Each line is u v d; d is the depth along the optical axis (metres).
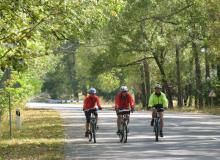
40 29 31.39
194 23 122.25
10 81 48.91
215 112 106.50
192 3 122.62
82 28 33.12
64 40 33.81
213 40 110.94
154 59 158.00
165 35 133.50
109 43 142.38
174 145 43.66
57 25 32.12
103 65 147.12
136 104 190.88
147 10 126.94
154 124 47.91
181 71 160.50
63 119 86.88
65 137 53.31
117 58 144.75
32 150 41.75
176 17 127.69
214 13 113.88
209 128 63.22
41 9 30.20
